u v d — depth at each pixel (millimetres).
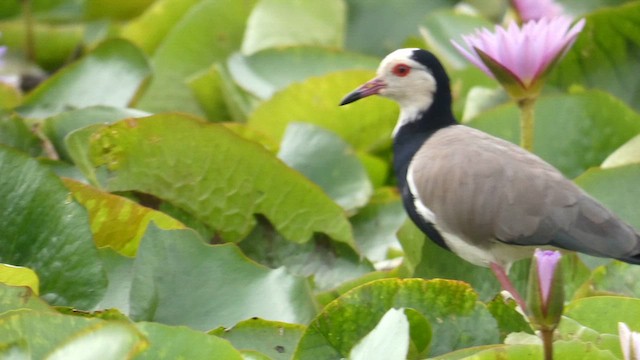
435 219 11117
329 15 16609
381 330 9250
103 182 12109
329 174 13242
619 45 15273
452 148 11242
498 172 10820
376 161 14289
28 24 17422
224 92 15570
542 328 9125
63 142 12844
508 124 13555
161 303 10375
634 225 11977
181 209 12281
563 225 10461
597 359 9312
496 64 11836
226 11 16594
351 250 12133
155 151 12055
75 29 17609
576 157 13594
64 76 14570
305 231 12227
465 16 16453
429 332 10031
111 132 11930
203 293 10477
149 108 15922
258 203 12195
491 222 10719
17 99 14766
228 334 10109
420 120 12422
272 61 15508
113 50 14703
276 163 12039
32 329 9031
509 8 15828
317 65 15508
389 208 13047
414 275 11383
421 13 17500
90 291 10719
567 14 16688
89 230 10812
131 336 8734
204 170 12133
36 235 10891
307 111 14422
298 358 9945
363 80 14227
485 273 11453
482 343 10141
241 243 12289
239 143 12008
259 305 10461
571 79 15391
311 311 10484
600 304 10414
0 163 11039
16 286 9828
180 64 16328
